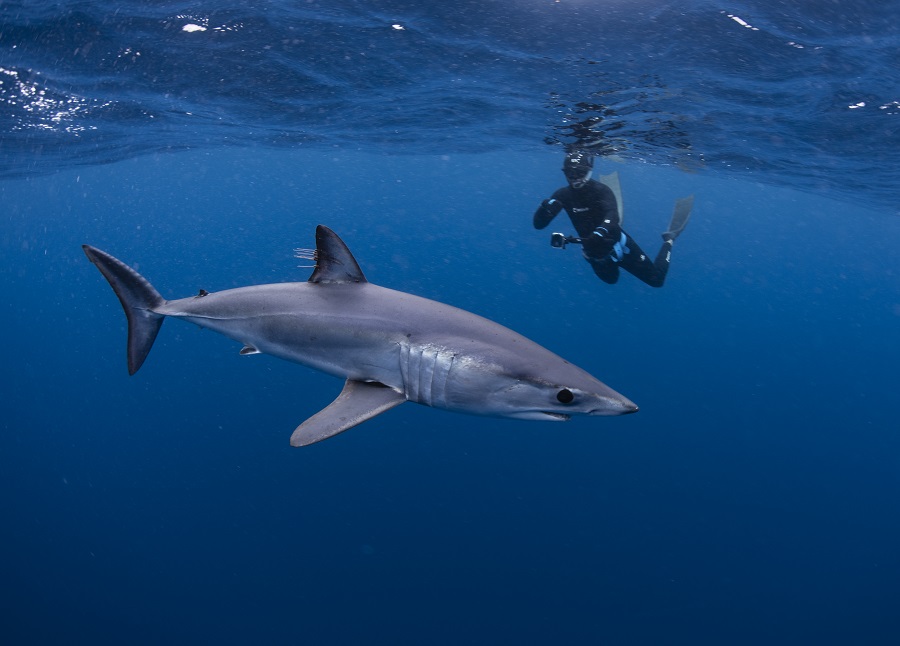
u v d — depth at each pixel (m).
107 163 25.09
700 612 11.55
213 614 11.15
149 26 9.69
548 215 12.13
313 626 10.84
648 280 13.16
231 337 4.46
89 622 10.95
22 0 8.71
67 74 11.60
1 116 14.29
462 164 32.38
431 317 3.73
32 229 59.94
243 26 9.72
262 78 12.24
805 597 12.24
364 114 15.34
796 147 14.30
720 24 8.41
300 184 47.91
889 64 9.18
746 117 12.28
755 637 10.95
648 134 14.13
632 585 12.24
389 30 9.77
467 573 12.29
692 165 18.39
